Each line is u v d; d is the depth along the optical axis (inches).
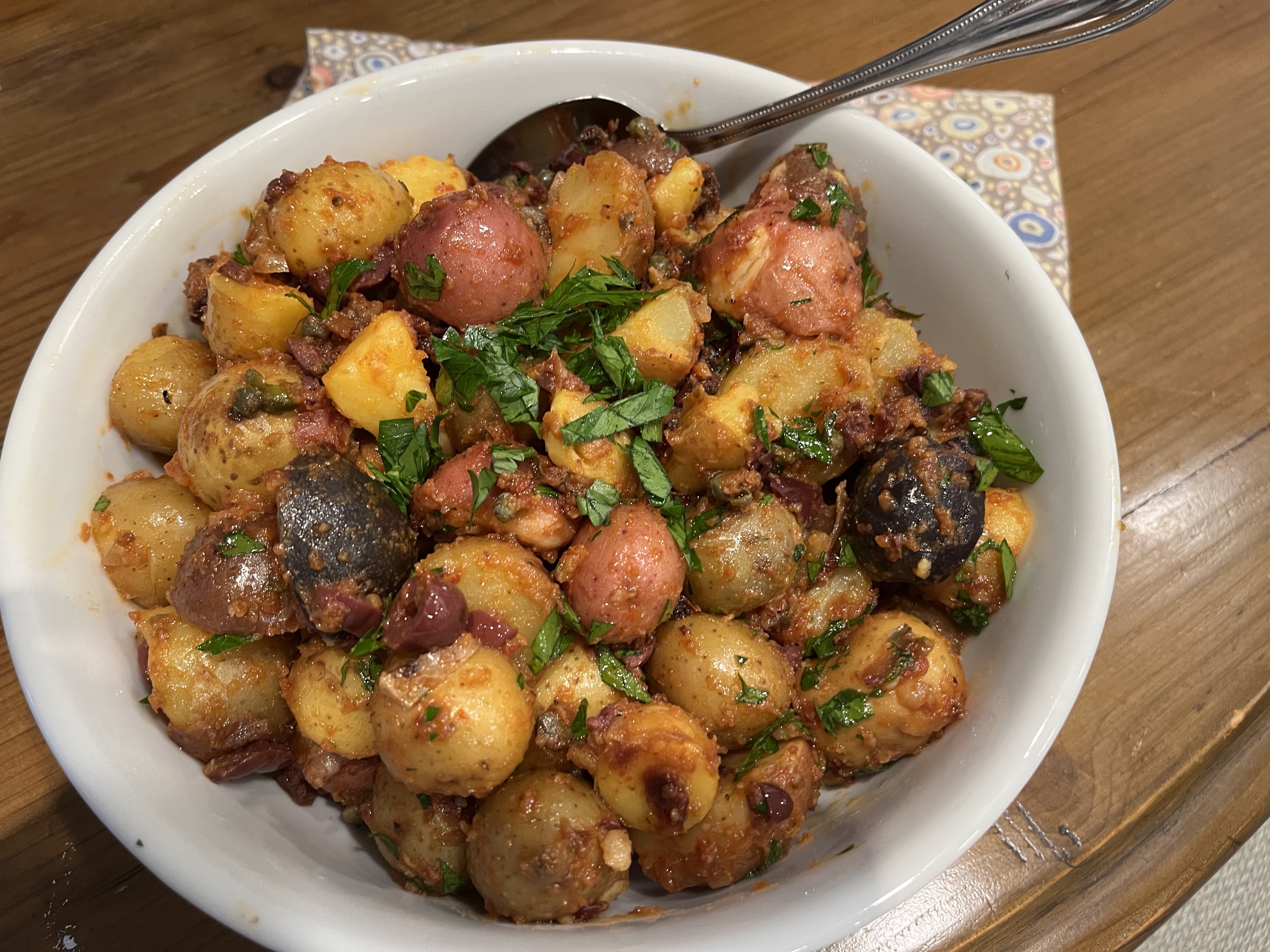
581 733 9.2
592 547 9.3
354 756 9.0
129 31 15.6
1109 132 16.5
